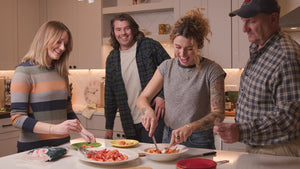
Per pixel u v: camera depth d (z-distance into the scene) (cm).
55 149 143
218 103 163
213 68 169
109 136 260
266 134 124
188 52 162
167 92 178
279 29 140
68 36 197
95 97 430
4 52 371
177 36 160
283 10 289
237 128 124
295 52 127
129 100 246
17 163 134
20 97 178
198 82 170
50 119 189
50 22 191
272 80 129
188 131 144
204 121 151
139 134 245
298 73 125
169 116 178
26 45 400
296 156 135
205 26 165
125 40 245
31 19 408
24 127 171
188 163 115
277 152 138
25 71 183
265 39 139
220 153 146
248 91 141
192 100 171
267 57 135
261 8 134
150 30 391
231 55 325
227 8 324
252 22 138
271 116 124
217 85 166
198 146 168
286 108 122
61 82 198
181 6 341
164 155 131
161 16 385
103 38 386
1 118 335
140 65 244
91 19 391
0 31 365
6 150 344
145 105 170
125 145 162
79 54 400
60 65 200
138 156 136
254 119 127
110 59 255
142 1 387
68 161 137
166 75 180
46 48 188
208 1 331
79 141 181
